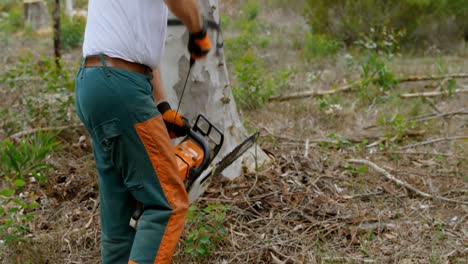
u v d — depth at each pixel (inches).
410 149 193.0
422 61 346.0
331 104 245.8
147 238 94.0
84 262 124.4
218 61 158.4
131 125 91.7
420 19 392.8
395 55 379.9
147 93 94.6
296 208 143.3
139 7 93.0
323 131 217.2
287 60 362.9
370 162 171.3
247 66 251.0
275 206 144.4
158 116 94.1
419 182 162.9
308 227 134.3
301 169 166.2
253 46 396.5
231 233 129.6
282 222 137.9
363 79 269.3
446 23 399.9
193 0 90.0
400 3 392.5
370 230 131.0
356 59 313.1
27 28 505.0
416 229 134.0
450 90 259.1
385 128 217.3
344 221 138.0
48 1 536.1
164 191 94.2
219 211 135.3
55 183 163.8
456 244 126.6
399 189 157.8
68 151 189.2
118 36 92.4
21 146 169.2
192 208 124.3
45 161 177.5
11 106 217.8
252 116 235.0
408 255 122.3
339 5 414.0
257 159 165.6
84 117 95.1
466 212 143.0
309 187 152.1
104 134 92.3
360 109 245.4
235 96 245.3
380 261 120.1
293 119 229.1
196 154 103.4
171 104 154.8
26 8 534.0
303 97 258.8
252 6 536.1
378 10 397.7
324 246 125.2
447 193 154.9
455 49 392.5
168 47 151.6
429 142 196.1
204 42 96.0
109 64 92.4
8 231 136.9
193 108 155.4
